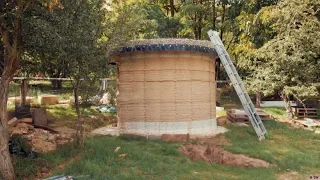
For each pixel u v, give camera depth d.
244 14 26.52
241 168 10.34
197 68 14.02
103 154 9.97
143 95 13.65
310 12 19.75
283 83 18.97
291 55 19.03
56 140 11.08
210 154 11.58
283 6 20.33
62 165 8.98
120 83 14.30
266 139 13.70
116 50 12.48
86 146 10.66
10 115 13.72
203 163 10.42
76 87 10.21
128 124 13.88
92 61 9.55
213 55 14.96
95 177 8.03
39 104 17.62
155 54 13.49
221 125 16.16
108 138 12.86
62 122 15.16
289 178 9.47
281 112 21.69
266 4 26.97
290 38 18.77
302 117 19.75
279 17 19.95
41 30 7.48
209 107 14.57
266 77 19.09
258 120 14.48
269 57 19.52
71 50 8.93
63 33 8.27
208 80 14.61
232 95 28.25
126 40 10.84
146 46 13.21
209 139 13.05
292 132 15.35
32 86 23.11
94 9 9.50
